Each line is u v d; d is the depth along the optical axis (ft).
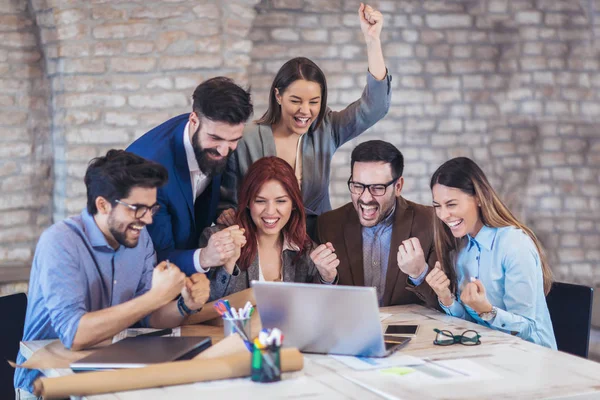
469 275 8.75
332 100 14.62
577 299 8.77
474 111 15.16
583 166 15.44
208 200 9.76
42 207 14.05
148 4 13.38
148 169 7.18
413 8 14.82
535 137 15.33
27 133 13.84
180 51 13.55
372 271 9.62
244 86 13.78
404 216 9.55
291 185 8.61
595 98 15.40
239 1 13.64
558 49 15.24
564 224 15.38
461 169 8.51
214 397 5.61
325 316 6.56
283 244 8.89
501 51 15.17
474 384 5.89
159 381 5.86
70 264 7.30
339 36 14.57
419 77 14.93
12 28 13.56
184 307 7.76
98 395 5.71
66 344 7.04
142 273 8.07
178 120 9.45
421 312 8.80
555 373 6.19
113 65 13.39
